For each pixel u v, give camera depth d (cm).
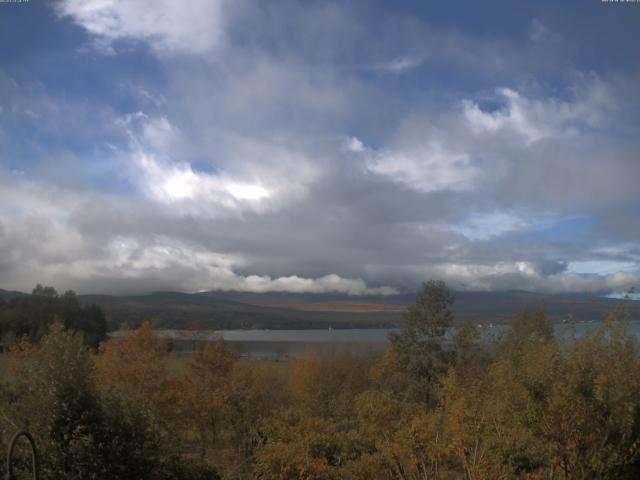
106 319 5588
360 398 1361
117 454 1066
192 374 2959
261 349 6169
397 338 3684
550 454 980
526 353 1112
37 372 1076
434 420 1152
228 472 1727
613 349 1027
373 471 1231
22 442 1013
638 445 979
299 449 1459
